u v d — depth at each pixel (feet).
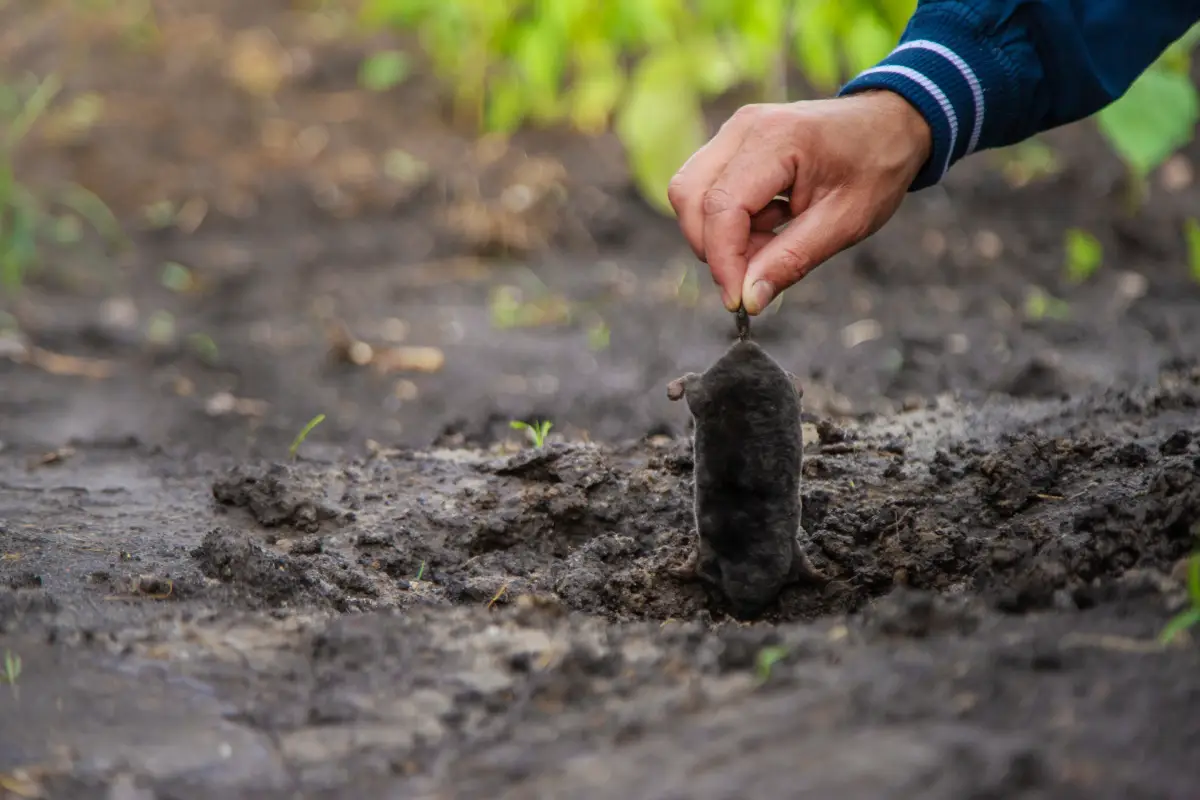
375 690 7.24
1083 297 19.67
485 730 6.76
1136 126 17.78
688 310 19.95
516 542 10.60
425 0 27.99
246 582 9.32
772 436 8.73
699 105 28.96
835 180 8.80
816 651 7.10
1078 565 8.28
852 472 10.84
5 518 11.30
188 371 18.01
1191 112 17.89
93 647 7.77
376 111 29.63
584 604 9.42
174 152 27.58
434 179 25.89
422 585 9.93
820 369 16.74
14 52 32.58
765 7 21.57
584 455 11.40
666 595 9.34
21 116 25.79
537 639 7.82
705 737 6.23
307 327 19.90
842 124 8.76
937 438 11.74
